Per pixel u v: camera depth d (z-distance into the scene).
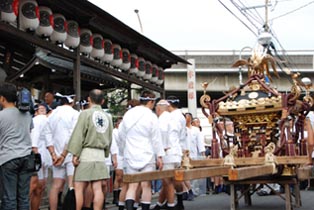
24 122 7.22
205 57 32.59
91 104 7.98
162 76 18.36
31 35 10.37
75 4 11.17
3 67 13.66
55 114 8.80
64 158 8.39
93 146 7.71
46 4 11.13
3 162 6.98
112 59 14.02
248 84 10.05
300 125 10.22
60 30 11.38
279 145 9.30
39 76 14.23
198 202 12.02
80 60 12.34
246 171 6.96
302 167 9.48
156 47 15.71
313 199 12.12
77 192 7.65
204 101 10.15
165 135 9.77
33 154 7.24
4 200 6.99
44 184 9.22
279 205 10.93
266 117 9.66
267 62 10.34
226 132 10.25
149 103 8.72
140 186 8.95
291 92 9.36
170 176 6.82
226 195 14.42
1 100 7.23
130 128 8.50
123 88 17.58
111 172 12.61
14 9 9.65
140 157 8.41
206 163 9.31
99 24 12.87
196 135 13.34
